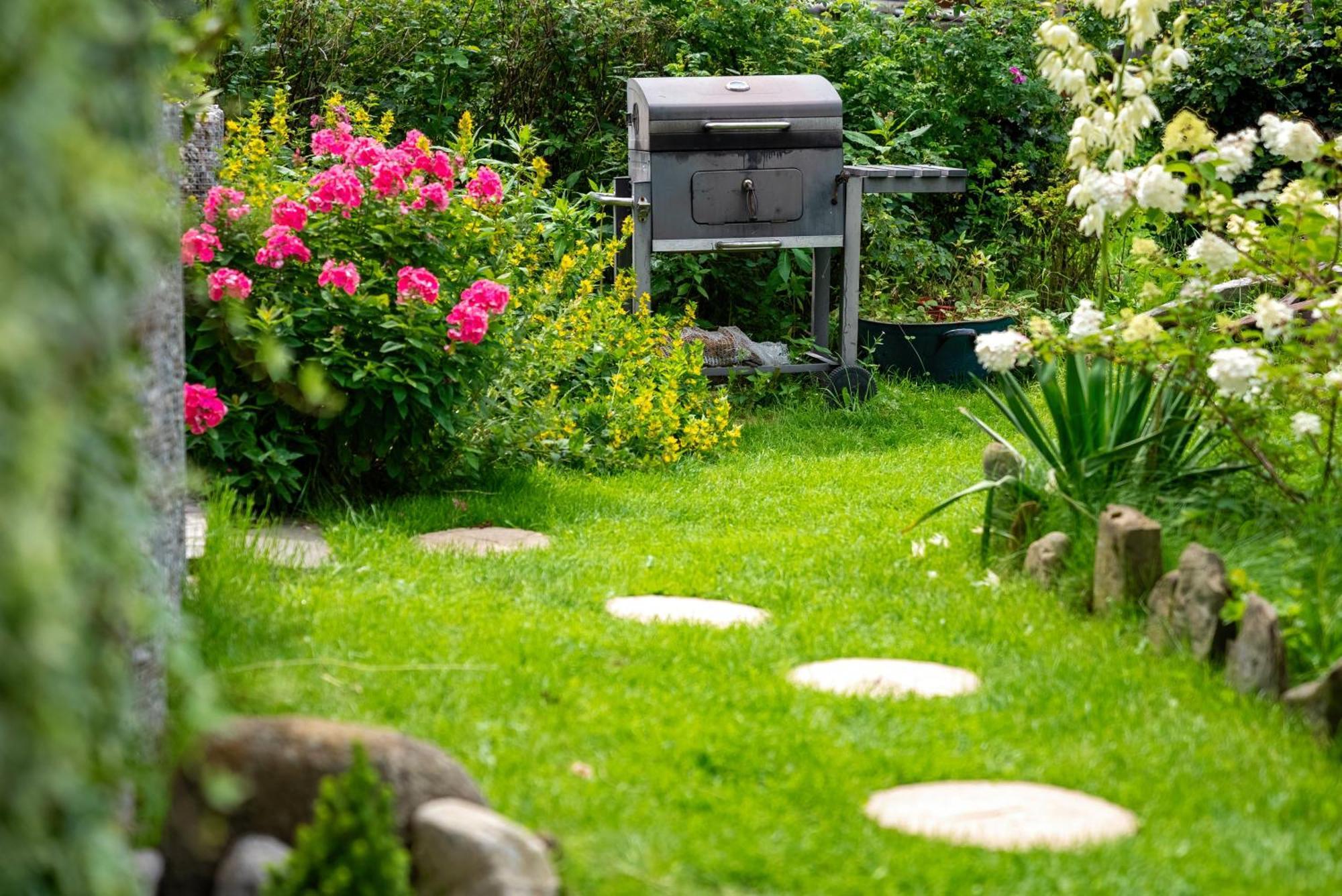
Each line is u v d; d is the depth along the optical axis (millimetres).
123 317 2143
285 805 2842
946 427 9312
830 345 11109
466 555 5883
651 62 12008
